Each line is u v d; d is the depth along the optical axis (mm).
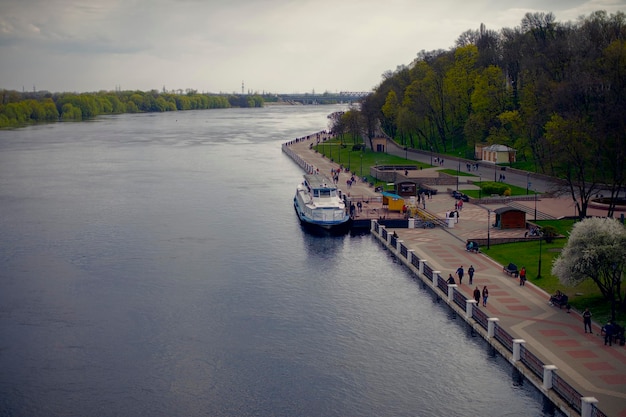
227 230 143625
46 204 175250
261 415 67938
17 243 132750
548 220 135500
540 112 197125
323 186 152750
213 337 86250
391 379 74312
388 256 122375
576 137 143250
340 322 90375
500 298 91438
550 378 66750
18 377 75875
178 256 122875
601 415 58219
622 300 86312
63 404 70312
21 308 96625
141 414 68375
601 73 184750
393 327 88062
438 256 114250
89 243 132625
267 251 126188
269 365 78312
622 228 86250
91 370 77625
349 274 111375
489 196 164375
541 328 80188
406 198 169375
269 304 97625
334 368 77250
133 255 123688
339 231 141500
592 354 72688
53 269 115125
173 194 190000
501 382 72188
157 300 99750
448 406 68500
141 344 84438
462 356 78688
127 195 188750
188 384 74188
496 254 114500
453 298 94125
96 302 99062
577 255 84000
